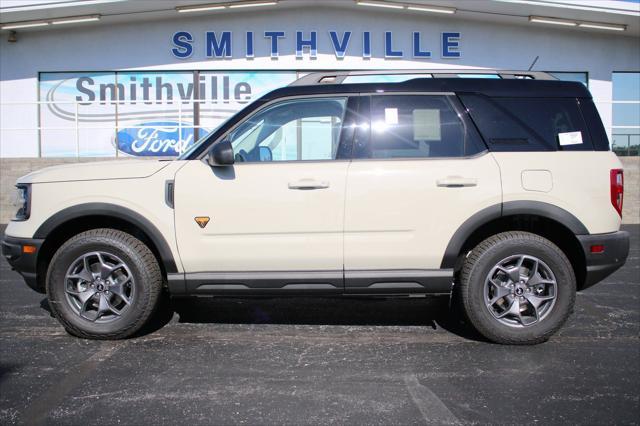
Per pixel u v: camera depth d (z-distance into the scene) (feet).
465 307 13.17
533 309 13.05
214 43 49.32
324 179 12.80
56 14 46.50
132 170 13.23
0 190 38.63
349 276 12.92
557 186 12.83
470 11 47.19
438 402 10.25
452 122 13.25
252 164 13.02
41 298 17.99
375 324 15.12
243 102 46.83
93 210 13.03
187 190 12.94
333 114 13.46
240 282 13.01
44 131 49.90
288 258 12.91
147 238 13.89
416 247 12.85
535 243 12.85
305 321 15.38
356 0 46.93
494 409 9.97
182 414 9.76
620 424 9.45
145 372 11.64
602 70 50.47
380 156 13.12
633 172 38.09
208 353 12.80
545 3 44.96
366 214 12.80
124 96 49.98
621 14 45.68
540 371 11.75
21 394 10.54
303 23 49.26
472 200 12.76
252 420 9.54
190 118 50.16
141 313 13.21
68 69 49.65
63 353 12.73
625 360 12.39
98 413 9.78
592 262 12.93
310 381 11.20
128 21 49.11
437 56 49.73
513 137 13.16
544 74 14.01
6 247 13.61
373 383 11.10
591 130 13.25
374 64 49.65
